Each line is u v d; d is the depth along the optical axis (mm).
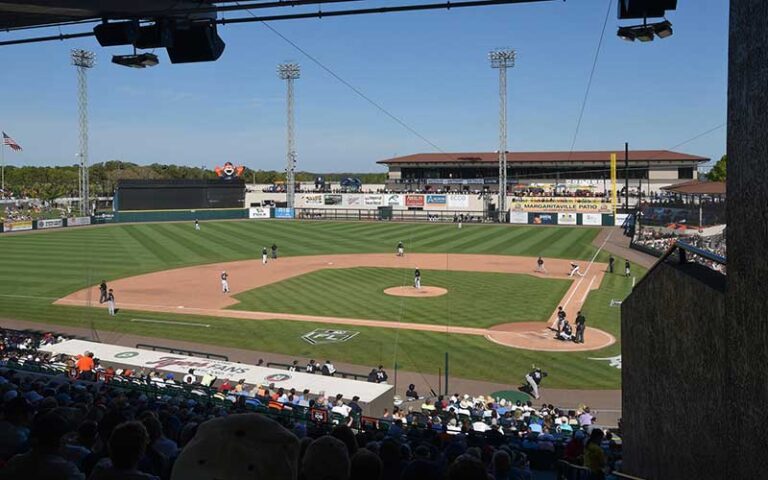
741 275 4906
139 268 55125
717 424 5520
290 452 3096
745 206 4754
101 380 20703
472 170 129375
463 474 4035
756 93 4523
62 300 41844
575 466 10031
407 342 31859
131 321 36375
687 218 65688
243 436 3043
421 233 84688
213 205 106062
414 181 129000
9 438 7047
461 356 29578
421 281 48656
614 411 22734
